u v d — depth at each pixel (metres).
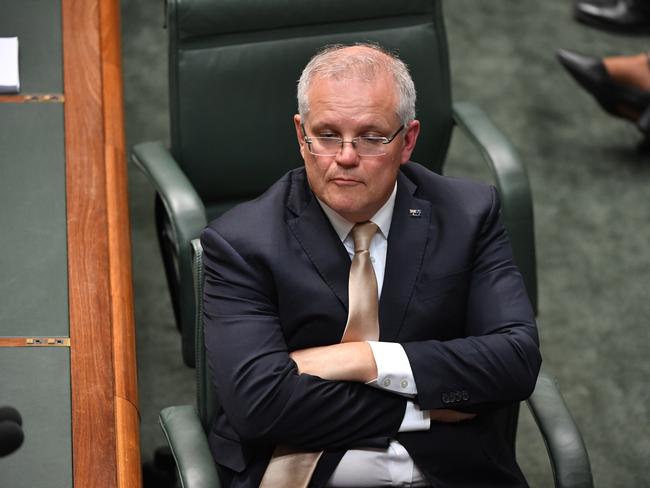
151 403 12.33
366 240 8.27
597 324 13.52
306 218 8.29
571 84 17.22
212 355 8.04
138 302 13.62
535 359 8.20
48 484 7.46
